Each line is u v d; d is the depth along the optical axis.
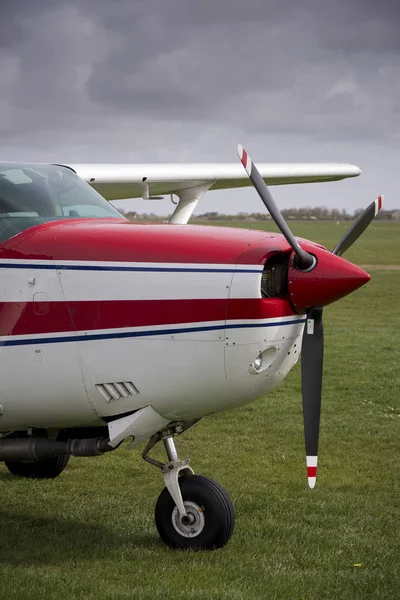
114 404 4.41
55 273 4.38
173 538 4.66
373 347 13.31
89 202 5.09
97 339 4.31
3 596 3.87
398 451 7.13
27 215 4.71
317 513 5.36
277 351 4.32
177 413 4.46
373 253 51.78
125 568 4.30
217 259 4.22
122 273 4.31
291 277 4.25
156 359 4.27
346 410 8.77
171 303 4.23
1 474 6.47
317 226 129.88
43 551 4.57
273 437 7.63
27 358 4.40
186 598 3.87
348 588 4.07
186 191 8.19
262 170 8.16
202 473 6.39
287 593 3.99
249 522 5.12
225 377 4.26
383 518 5.25
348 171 8.80
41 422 4.60
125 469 6.59
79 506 5.55
